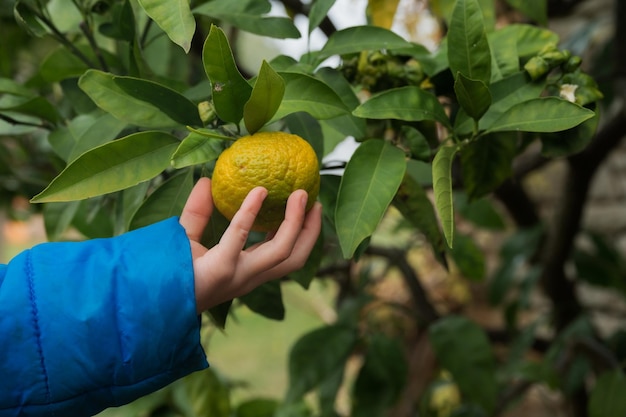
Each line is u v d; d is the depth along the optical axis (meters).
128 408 1.39
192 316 0.74
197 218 0.81
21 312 0.74
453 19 0.85
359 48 0.91
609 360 1.60
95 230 1.25
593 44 2.10
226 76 0.75
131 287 0.74
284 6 1.44
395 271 2.71
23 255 0.77
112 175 0.77
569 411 1.93
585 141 0.96
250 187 0.74
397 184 0.80
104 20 1.13
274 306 1.00
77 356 0.74
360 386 1.54
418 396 1.86
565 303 1.88
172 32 0.72
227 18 0.95
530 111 0.82
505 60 0.96
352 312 1.60
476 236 3.01
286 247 0.75
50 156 1.26
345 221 0.79
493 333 2.04
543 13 1.13
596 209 2.78
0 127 1.12
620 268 1.93
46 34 0.97
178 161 0.75
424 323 1.75
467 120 0.89
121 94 0.85
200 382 1.37
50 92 1.53
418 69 0.96
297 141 0.77
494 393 1.44
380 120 0.97
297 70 0.90
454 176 1.34
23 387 0.74
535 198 2.90
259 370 3.98
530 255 1.90
